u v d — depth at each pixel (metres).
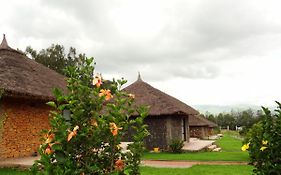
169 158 20.41
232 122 110.31
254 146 5.23
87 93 3.94
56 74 20.92
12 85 13.76
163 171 14.30
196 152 24.81
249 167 15.75
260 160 5.17
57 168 3.42
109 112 3.92
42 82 16.53
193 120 49.97
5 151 14.43
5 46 18.62
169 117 26.64
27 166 12.69
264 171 5.08
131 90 29.34
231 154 22.62
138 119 4.15
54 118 3.63
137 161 4.22
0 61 16.31
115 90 4.13
